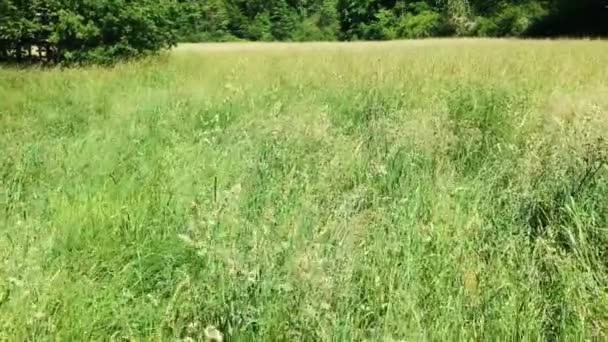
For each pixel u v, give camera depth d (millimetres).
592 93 7008
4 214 3824
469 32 49094
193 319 2646
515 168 4543
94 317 2666
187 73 12086
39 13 15227
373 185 4359
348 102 7668
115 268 3178
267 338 2498
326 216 3525
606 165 4055
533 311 2670
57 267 3035
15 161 5094
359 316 2664
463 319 2645
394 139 5328
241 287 2684
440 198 3920
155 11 16281
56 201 3996
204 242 2992
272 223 3303
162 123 6801
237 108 7551
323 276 2674
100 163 5027
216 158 5066
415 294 2834
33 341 2418
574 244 3229
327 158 4754
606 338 2506
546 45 18453
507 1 47688
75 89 9750
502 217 3781
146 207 3852
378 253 3160
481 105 7000
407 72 9945
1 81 10609
